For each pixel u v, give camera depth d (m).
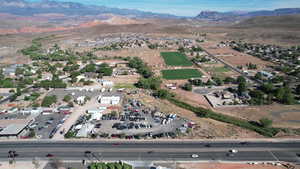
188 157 93.62
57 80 182.25
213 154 95.19
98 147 101.38
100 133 112.19
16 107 142.88
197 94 163.62
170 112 134.88
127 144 103.44
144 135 109.75
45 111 136.88
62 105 145.38
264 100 146.75
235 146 100.62
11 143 105.19
